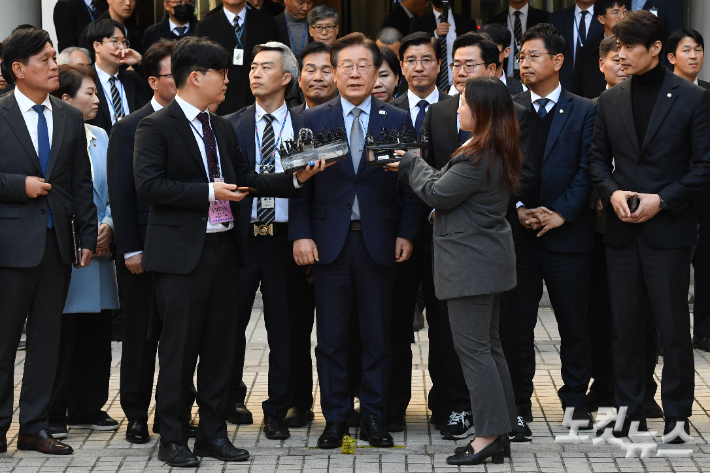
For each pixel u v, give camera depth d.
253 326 9.93
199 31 9.54
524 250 6.44
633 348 6.01
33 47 5.73
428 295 6.42
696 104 5.83
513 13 10.62
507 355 6.08
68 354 6.20
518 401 6.18
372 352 6.00
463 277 5.38
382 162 5.61
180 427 5.54
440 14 10.15
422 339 9.27
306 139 5.62
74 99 6.48
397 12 10.77
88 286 6.20
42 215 5.79
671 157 5.88
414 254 6.34
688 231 5.90
